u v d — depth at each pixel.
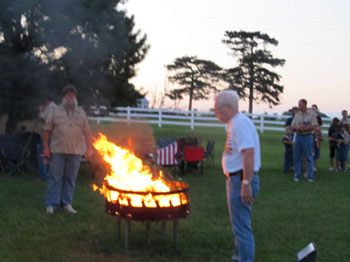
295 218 6.23
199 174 10.40
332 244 5.05
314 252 3.49
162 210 4.39
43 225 5.42
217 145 18.17
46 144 6.08
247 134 3.63
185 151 9.78
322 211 6.70
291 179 9.94
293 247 4.89
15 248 4.56
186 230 5.47
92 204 6.68
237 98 3.85
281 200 7.48
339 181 9.80
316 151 11.71
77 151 6.12
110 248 4.64
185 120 27.28
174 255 4.53
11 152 8.98
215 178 9.87
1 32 9.32
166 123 24.61
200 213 6.41
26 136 9.27
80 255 4.42
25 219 5.63
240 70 45.19
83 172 10.02
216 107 3.85
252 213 6.47
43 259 4.31
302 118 9.66
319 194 8.11
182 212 4.52
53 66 9.70
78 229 5.30
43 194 7.23
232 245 4.92
